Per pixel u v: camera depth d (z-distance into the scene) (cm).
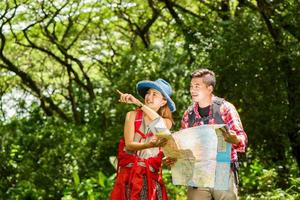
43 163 1455
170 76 1480
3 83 2138
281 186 1362
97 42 2175
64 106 2152
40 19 1803
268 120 1431
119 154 613
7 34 1975
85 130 1605
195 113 614
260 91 1431
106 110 1581
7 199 1373
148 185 600
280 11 1453
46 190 1425
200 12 1736
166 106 622
